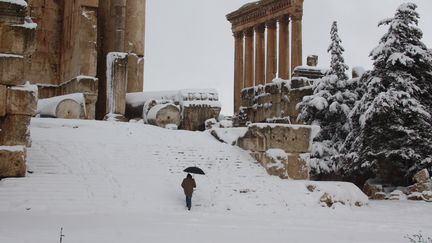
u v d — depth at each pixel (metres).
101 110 40.00
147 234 10.92
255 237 11.09
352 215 17.19
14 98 17.61
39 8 39.72
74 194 16.64
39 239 9.55
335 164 29.12
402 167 26.78
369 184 26.06
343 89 31.67
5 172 17.27
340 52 32.84
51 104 30.33
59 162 19.41
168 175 19.81
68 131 23.91
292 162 23.17
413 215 17.25
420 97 27.72
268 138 23.08
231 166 22.33
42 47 39.56
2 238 9.48
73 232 10.73
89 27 34.88
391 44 27.56
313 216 16.61
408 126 26.53
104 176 18.58
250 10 58.66
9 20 17.80
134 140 23.72
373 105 26.05
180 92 33.69
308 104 31.22
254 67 59.78
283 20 54.41
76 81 33.78
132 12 40.31
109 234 10.65
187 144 24.27
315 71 37.53
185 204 17.30
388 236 11.92
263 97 39.97
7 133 17.52
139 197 17.19
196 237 10.75
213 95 33.38
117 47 37.25
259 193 19.27
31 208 15.19
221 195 18.64
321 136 31.06
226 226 13.09
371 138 26.80
